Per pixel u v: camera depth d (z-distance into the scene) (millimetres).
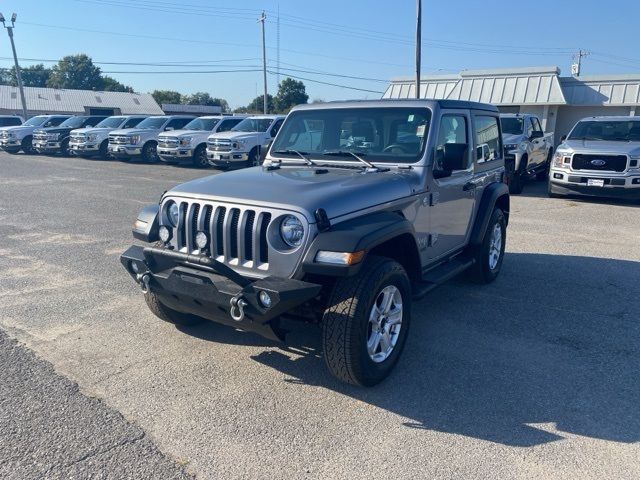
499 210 6391
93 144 23312
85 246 7996
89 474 2986
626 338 4902
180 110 69250
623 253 7887
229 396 3836
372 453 3213
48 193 13312
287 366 4297
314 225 3600
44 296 5809
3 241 8281
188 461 3113
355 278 3729
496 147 6523
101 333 4863
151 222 4359
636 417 3627
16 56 41156
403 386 4012
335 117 5211
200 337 4805
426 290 4617
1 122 32906
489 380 4109
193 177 17203
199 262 3799
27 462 3076
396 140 4887
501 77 28328
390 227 3881
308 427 3469
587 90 27469
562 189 12750
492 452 3232
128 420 3510
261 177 4344
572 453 3230
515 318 5348
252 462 3113
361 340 3705
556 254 7824
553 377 4160
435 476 3012
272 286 3457
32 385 3922
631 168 11883
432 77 30922
